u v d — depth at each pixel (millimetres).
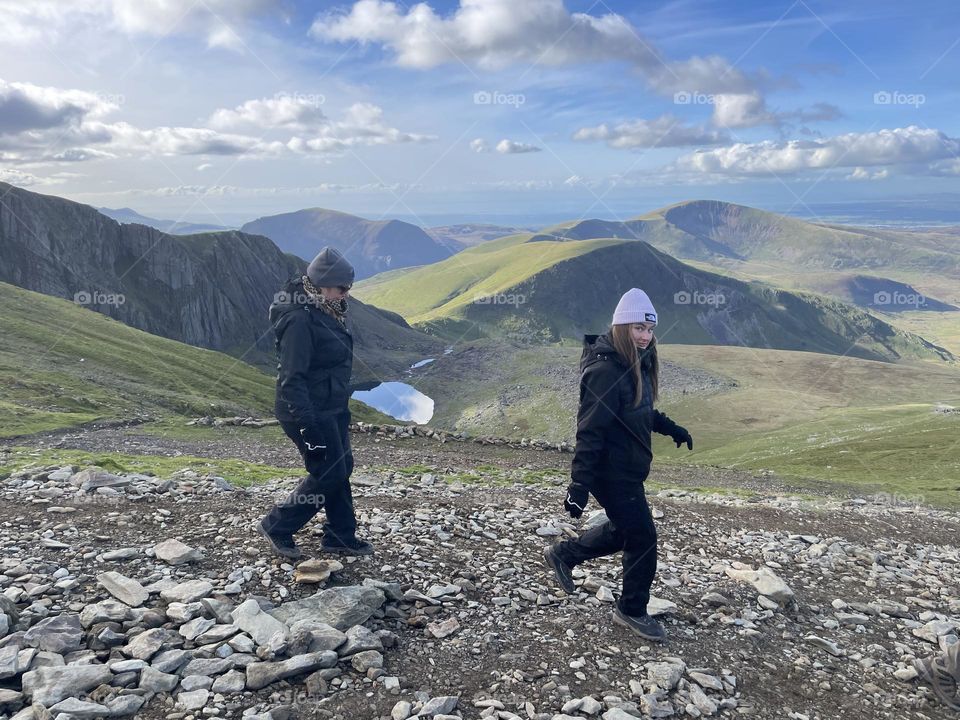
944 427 128625
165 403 57750
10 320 82250
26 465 13180
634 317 5648
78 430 27125
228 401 76875
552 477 22172
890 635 7570
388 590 6570
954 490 52938
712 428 180250
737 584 8414
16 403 39000
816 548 10961
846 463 96125
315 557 7180
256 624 5594
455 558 7922
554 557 6898
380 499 11156
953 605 8859
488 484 18672
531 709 4969
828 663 6559
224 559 6961
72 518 8227
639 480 6000
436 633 5984
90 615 5520
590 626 6492
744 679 5953
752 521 13578
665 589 7922
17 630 5293
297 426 6391
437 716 4609
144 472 13984
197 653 5152
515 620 6500
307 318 6285
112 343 94375
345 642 5484
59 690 4480
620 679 5602
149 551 7023
